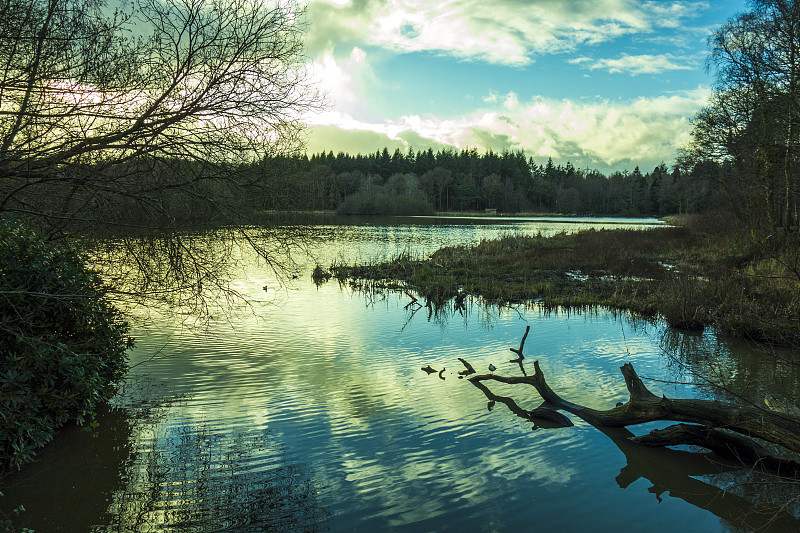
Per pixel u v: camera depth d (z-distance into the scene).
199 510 4.86
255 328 12.29
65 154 5.82
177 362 9.43
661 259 26.94
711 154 28.55
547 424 7.16
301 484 5.38
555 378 9.05
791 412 5.91
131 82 6.32
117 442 6.20
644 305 15.34
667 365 9.88
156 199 6.42
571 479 5.66
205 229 7.42
